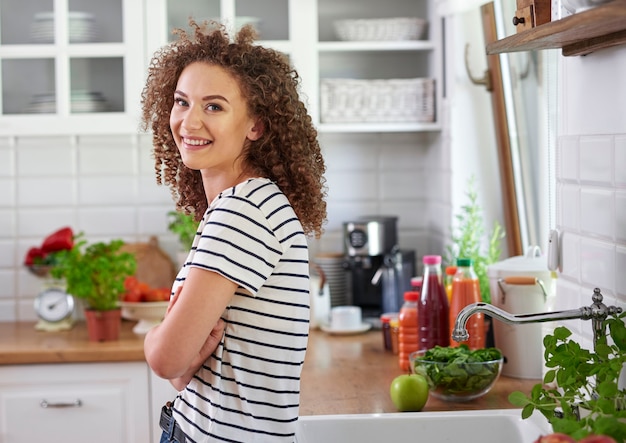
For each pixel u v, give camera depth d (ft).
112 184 12.57
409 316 8.94
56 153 12.50
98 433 10.34
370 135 12.94
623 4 4.36
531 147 10.06
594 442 3.74
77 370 10.28
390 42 11.94
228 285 5.26
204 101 5.57
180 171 6.41
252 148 5.81
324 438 6.77
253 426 5.38
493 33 10.32
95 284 10.57
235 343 5.40
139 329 11.07
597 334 5.67
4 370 10.27
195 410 5.52
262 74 5.70
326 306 11.67
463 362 7.38
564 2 5.22
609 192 6.07
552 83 9.09
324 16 12.53
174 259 12.69
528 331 8.14
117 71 11.71
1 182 12.46
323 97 11.85
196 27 5.94
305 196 5.94
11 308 12.44
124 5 11.62
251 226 5.31
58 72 11.63
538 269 8.21
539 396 5.33
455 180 11.17
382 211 13.01
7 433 10.30
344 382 8.44
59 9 11.62
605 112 6.10
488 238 10.94
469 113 11.14
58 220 12.55
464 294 8.50
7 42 11.68
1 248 12.46
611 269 6.06
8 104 11.71
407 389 7.16
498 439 6.78
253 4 11.82
